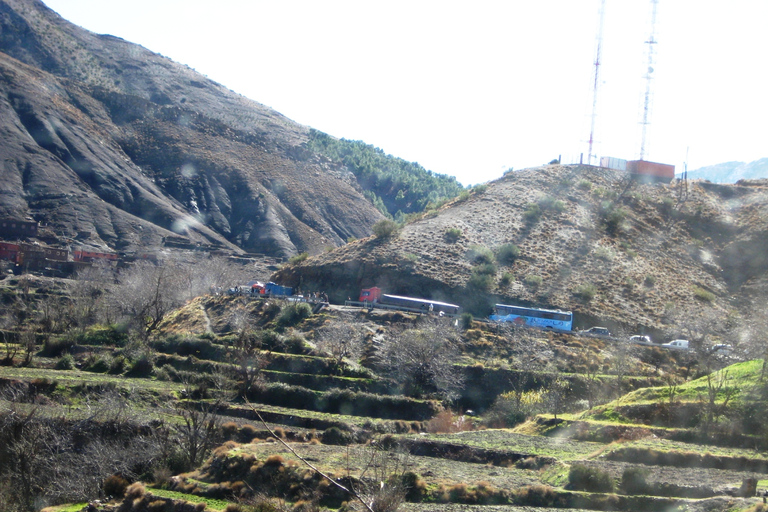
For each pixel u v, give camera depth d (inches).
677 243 4072.3
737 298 3567.9
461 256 3624.5
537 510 1087.6
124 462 1470.2
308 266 3686.0
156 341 2817.4
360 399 2224.4
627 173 4953.3
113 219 6643.7
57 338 2888.8
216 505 1159.6
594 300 3292.3
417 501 1125.1
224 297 3467.0
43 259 4975.4
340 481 1148.5
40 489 1467.8
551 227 4030.5
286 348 2679.6
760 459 1263.5
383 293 3358.8
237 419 1969.7
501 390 2361.0
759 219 4207.7
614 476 1176.8
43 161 7219.5
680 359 2672.2
